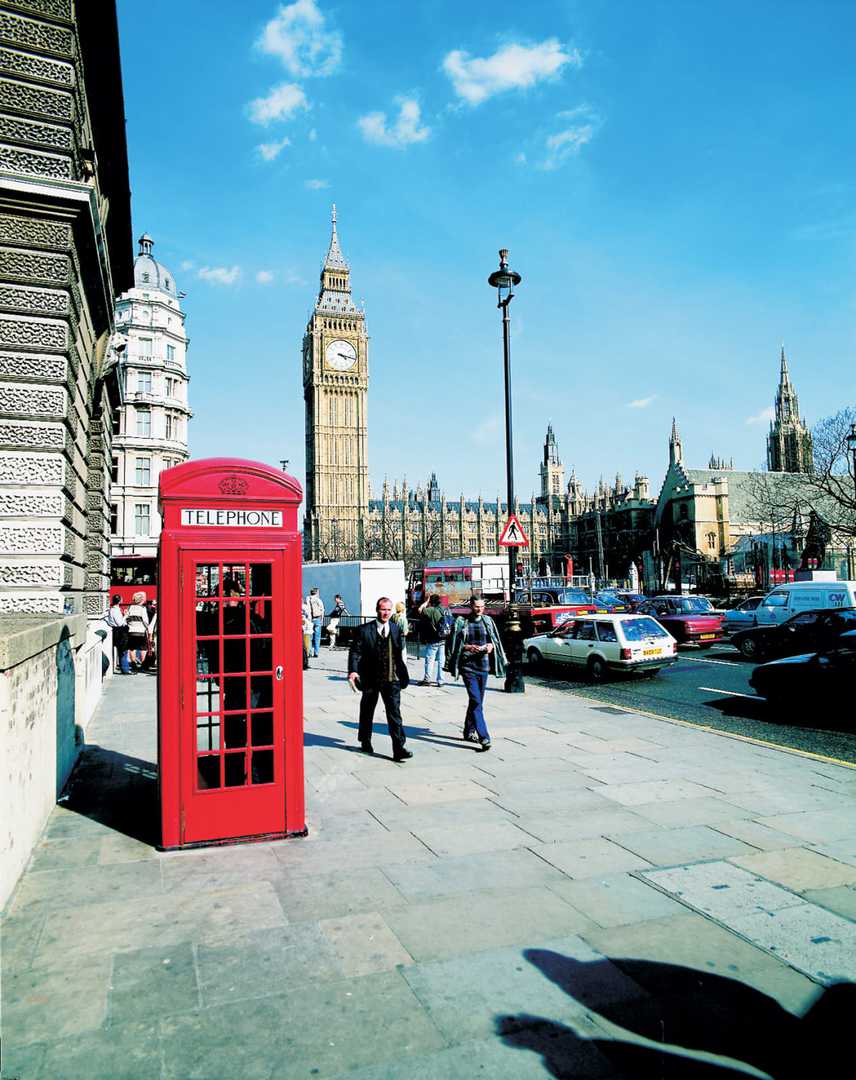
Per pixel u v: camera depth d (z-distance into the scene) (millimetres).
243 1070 2891
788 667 11484
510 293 15000
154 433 50062
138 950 3828
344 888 4656
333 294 128250
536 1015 3285
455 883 4754
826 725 10727
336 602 24109
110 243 13297
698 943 3979
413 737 9430
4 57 7176
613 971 3674
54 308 7211
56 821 5906
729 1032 3180
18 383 7082
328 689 13930
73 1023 3176
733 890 4688
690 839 5645
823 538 49625
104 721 10367
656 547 86812
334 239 131125
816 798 6750
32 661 5156
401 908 4371
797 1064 2969
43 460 7145
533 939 3998
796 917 4309
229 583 5984
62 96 7445
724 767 7891
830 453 42750
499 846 5465
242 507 5570
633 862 5156
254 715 5973
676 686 14859
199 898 4484
